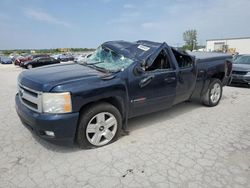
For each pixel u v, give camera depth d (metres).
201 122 4.61
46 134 3.04
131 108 3.74
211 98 5.64
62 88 2.91
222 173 2.84
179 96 4.59
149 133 4.02
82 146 3.30
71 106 2.96
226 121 4.68
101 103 3.35
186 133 4.04
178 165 3.00
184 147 3.51
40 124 2.93
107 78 3.30
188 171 2.87
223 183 2.64
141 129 4.20
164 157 3.20
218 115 5.06
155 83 3.93
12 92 7.52
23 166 2.92
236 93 7.59
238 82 8.72
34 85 3.05
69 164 2.98
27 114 3.10
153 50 4.02
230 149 3.46
